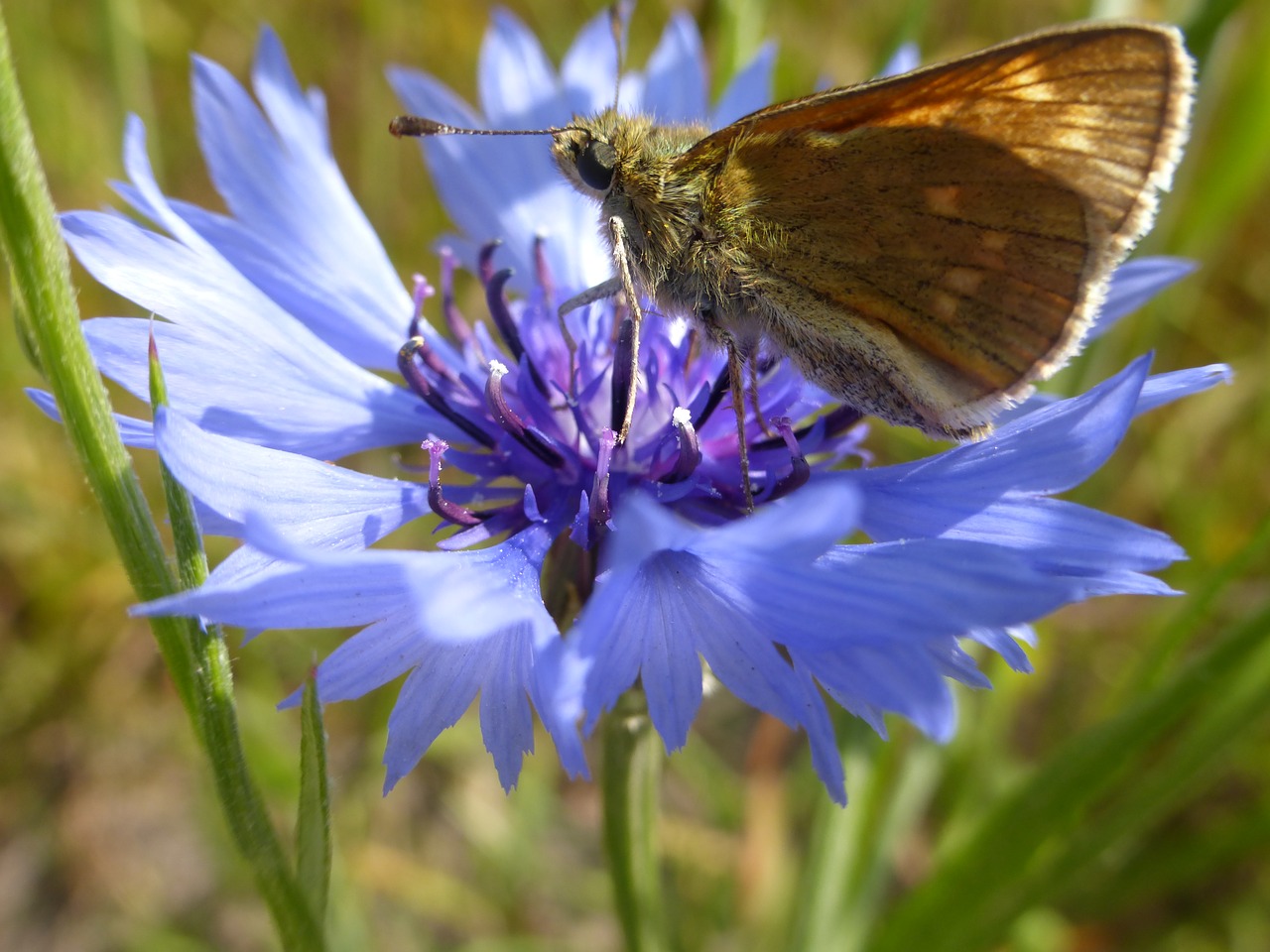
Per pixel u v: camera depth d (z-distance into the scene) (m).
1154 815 0.06
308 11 0.09
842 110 0.05
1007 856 0.06
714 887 0.07
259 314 0.05
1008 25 0.09
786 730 0.07
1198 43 0.06
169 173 0.09
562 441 0.05
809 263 0.05
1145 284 0.06
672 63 0.07
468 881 0.08
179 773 0.08
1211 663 0.05
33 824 0.08
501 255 0.07
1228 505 0.08
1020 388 0.05
